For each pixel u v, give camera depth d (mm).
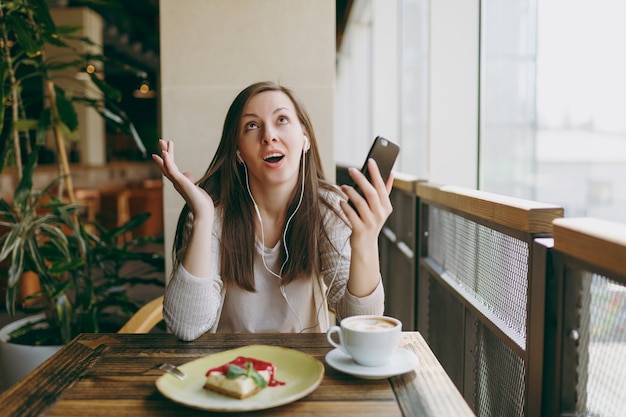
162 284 2553
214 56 2436
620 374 858
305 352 1170
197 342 1239
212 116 2451
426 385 1003
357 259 1254
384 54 4398
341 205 1235
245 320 1478
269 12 2424
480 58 2316
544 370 1048
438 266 2070
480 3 2305
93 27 9180
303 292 1486
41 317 2664
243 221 1457
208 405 884
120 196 7395
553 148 1921
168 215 2494
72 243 2561
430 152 2459
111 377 1041
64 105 2539
